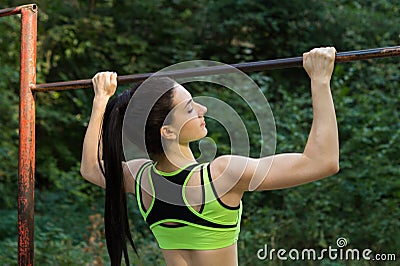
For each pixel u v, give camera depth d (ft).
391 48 7.69
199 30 36.09
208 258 7.50
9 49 32.04
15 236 26.35
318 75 7.39
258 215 24.39
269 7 34.65
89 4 37.40
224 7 35.24
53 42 34.81
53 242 22.68
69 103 35.78
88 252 22.11
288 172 7.17
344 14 33.86
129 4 36.99
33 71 10.93
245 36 35.40
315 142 7.12
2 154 29.27
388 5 34.37
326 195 24.22
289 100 27.89
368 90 29.19
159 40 37.01
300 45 34.60
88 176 8.72
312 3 34.12
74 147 35.12
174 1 37.01
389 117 26.45
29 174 10.85
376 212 23.52
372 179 24.62
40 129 34.01
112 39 37.11
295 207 23.88
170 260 7.79
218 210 7.44
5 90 30.83
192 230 7.51
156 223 7.77
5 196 29.07
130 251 21.53
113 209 8.07
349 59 7.69
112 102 8.25
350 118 27.17
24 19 10.93
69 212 28.96
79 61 36.35
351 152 25.64
